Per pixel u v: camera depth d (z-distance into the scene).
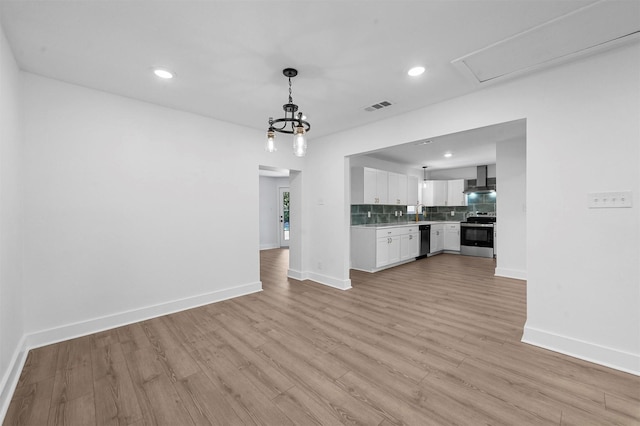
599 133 2.05
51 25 1.75
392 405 1.65
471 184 7.42
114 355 2.24
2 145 1.77
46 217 2.44
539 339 2.33
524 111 2.39
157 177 3.09
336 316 3.04
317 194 4.50
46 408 1.65
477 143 4.89
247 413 1.60
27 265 2.34
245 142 3.88
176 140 3.23
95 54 2.10
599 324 2.07
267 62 2.21
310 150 4.60
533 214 2.35
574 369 2.00
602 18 1.66
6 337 1.83
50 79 2.46
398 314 3.09
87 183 2.65
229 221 3.71
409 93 2.76
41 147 2.41
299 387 1.83
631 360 1.94
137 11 1.63
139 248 2.96
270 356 2.21
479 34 1.86
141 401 1.71
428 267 5.60
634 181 1.93
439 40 1.93
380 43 1.96
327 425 1.51
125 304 2.87
